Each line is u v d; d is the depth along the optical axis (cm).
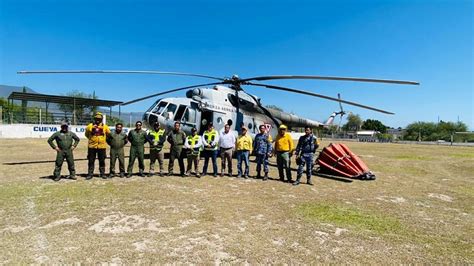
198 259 308
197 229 394
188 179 742
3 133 2270
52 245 331
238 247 341
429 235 398
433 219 470
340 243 362
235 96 1141
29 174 745
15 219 411
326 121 1780
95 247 329
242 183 718
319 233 394
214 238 365
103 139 706
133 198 535
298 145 741
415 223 447
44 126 2458
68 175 741
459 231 417
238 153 805
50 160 1039
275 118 1337
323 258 320
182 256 314
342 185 733
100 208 471
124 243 342
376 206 539
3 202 490
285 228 408
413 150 2309
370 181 799
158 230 387
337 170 869
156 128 773
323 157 913
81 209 463
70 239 349
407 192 671
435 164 1287
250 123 1188
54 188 595
